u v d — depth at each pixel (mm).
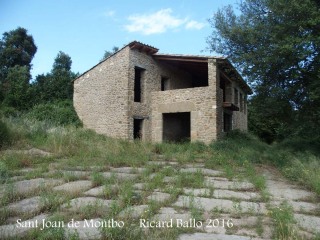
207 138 14438
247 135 17297
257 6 11906
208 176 7492
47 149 10477
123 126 15047
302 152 11641
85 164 8320
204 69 19031
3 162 7629
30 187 5645
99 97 16359
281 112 11867
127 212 4109
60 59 29750
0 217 3996
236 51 12508
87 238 3369
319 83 9891
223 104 15633
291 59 10133
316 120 11594
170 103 15812
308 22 9461
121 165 8781
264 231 3762
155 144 12891
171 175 7320
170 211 4484
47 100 21797
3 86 23734
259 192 5918
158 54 16516
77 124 16938
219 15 13305
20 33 32250
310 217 4457
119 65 15531
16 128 11617
